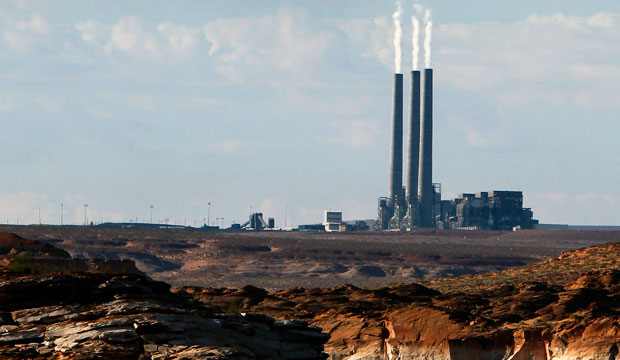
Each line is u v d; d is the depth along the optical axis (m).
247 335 147.25
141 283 151.25
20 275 149.75
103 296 145.38
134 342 133.25
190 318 140.12
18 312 138.00
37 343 132.38
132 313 139.00
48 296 142.75
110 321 135.00
